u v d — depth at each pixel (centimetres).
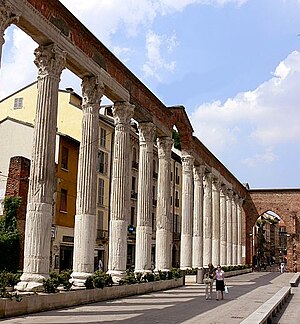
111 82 2828
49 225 2142
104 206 5341
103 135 5334
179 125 4291
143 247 3322
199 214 4794
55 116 2238
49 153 2175
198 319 1862
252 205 7694
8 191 3688
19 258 3450
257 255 12312
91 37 2570
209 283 2806
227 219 6338
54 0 2214
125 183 2980
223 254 5941
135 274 3041
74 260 2511
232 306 2395
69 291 2145
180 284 3712
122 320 1744
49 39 2214
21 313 1778
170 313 2025
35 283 2025
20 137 4456
